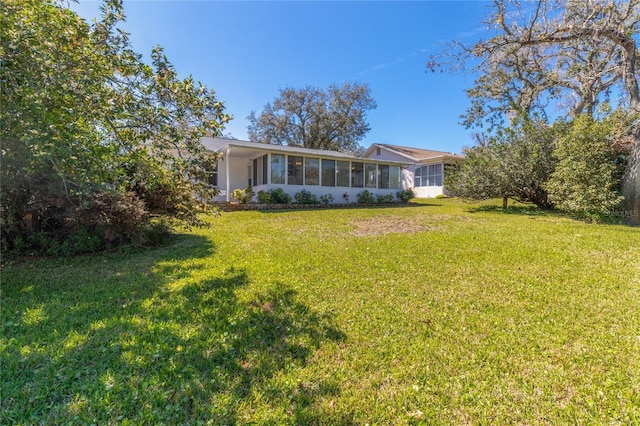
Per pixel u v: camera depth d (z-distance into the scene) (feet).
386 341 8.44
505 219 30.83
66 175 11.93
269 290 11.95
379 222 30.09
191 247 19.54
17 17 9.68
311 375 7.02
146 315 9.79
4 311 10.00
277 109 97.66
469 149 43.06
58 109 10.33
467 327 9.20
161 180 15.34
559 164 30.66
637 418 5.71
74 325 9.06
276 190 45.65
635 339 8.34
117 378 6.71
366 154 89.86
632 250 17.28
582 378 6.86
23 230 17.61
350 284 12.69
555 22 31.73
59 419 5.59
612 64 36.11
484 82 50.47
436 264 15.38
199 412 5.86
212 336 8.53
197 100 12.56
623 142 27.55
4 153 11.50
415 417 5.87
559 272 13.97
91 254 17.89
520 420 5.78
